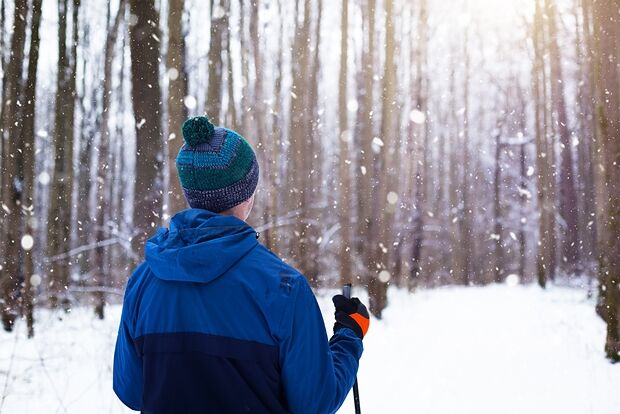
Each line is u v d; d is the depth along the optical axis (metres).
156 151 6.31
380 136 10.89
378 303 10.02
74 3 8.85
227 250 1.25
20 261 7.49
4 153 7.95
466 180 21.36
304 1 11.24
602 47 6.09
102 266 8.73
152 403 1.26
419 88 13.74
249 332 1.22
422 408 4.84
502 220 21.41
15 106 8.04
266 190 10.14
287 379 1.25
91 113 10.29
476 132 22.67
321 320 1.29
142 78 6.38
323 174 14.00
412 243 16.48
